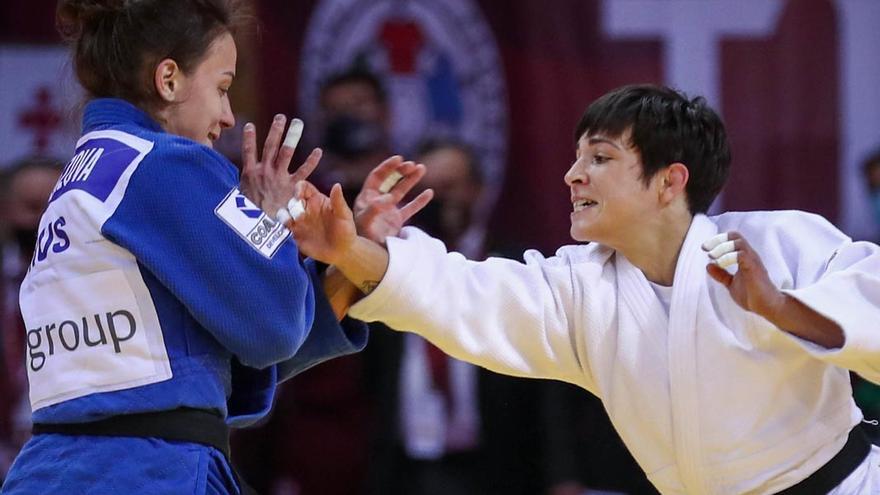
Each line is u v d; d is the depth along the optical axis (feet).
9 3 51.80
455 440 44.16
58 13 26.32
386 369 44.93
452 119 51.60
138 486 23.71
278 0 51.24
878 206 51.49
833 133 51.70
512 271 27.96
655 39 51.83
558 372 28.32
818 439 26.53
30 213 50.34
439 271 27.40
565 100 51.75
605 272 28.04
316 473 49.75
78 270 24.40
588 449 44.62
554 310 27.78
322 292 27.55
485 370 44.24
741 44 51.75
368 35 51.52
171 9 25.46
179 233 24.18
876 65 51.60
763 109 51.75
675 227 27.76
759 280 24.45
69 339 24.34
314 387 49.88
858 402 46.42
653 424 27.22
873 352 24.86
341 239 26.21
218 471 24.68
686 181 27.55
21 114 51.55
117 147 24.94
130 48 25.38
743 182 51.85
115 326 24.16
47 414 24.45
